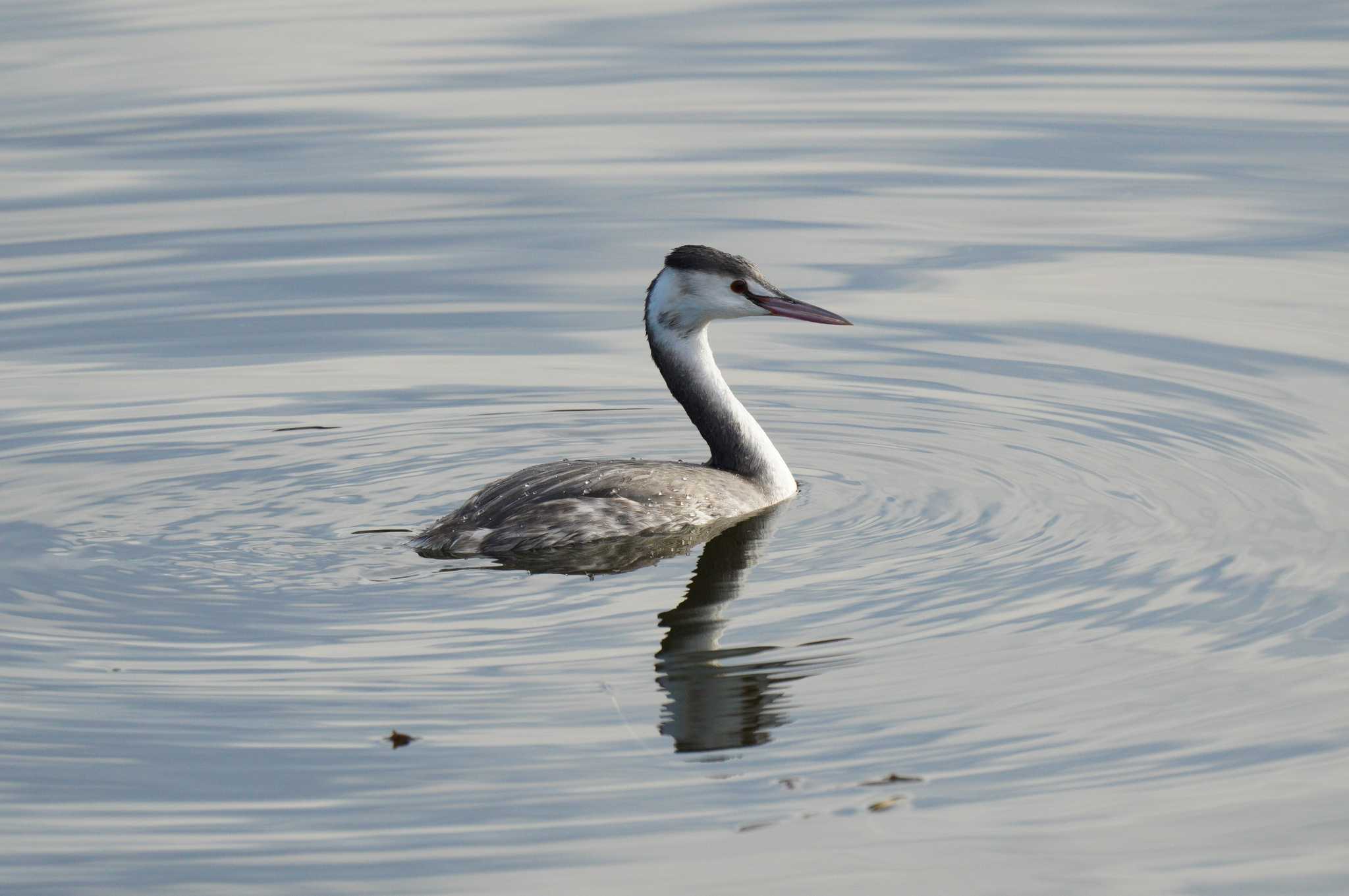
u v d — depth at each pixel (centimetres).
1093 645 1170
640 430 1681
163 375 1806
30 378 1792
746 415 1488
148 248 2152
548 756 1044
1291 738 1049
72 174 2384
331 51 2928
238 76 2781
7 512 1439
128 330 1925
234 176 2381
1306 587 1245
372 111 2628
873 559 1327
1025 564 1305
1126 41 2939
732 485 1440
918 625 1206
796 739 1059
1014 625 1202
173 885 929
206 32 3041
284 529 1402
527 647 1180
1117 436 1595
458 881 929
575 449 1630
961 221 2208
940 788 1007
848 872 930
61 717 1084
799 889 917
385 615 1230
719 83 2753
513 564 1323
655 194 2306
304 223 2234
